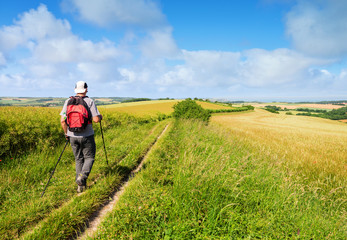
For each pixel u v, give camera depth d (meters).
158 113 34.25
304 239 2.60
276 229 2.68
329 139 21.22
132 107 70.75
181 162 4.63
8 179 3.70
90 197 3.24
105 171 4.61
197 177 3.40
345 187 4.91
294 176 5.33
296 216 3.05
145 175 4.09
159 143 7.56
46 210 2.98
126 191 3.43
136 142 8.27
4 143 4.81
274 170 5.02
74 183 3.94
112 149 6.76
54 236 2.36
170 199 2.98
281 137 19.38
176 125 13.88
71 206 2.94
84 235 2.48
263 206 3.15
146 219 2.58
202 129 10.86
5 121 5.61
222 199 3.04
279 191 3.68
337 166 7.32
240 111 112.12
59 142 6.90
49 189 3.64
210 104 115.81
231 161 4.95
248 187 3.64
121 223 2.50
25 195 3.41
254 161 5.17
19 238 2.37
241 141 9.71
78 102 3.64
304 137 21.50
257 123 53.53
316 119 86.38
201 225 2.56
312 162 7.48
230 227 2.56
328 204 4.07
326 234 2.80
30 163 4.70
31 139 5.66
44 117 7.40
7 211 2.90
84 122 3.60
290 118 84.38
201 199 2.95
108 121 12.55
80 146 3.82
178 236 2.36
